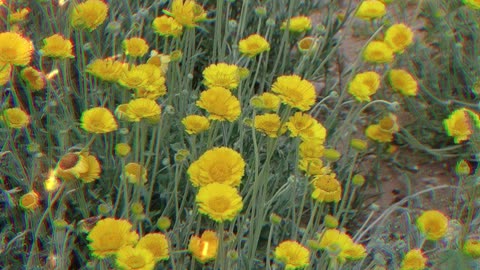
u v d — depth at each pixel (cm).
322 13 197
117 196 129
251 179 135
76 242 130
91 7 134
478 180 127
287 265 112
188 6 138
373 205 133
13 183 131
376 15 154
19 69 136
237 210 108
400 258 131
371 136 140
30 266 120
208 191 108
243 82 149
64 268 117
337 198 121
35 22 147
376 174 151
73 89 141
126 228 108
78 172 115
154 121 120
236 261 121
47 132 132
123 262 105
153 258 107
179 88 141
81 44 135
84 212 127
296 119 121
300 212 125
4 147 127
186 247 125
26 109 142
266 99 125
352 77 153
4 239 126
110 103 137
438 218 121
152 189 134
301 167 123
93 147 135
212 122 127
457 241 127
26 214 121
